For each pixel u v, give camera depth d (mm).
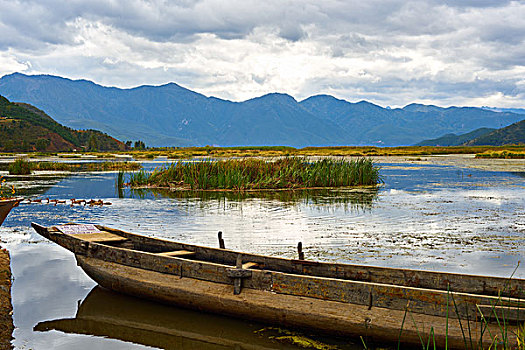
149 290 8500
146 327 7637
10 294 9023
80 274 10422
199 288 8008
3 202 12539
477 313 6230
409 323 6449
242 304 7570
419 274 7488
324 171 29391
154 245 10195
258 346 6918
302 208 19703
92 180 35312
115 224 16109
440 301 6422
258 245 12719
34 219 17188
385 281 7703
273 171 29797
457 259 11000
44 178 37031
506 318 6031
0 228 15406
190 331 7473
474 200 21547
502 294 6992
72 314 8148
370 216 17406
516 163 53156
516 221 16031
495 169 43219
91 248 9453
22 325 7676
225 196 24531
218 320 7867
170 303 8398
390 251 11859
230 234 14281
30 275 10258
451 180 32250
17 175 39969
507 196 22922
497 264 10562
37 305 8531
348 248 12219
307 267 8273
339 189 27219
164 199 23438
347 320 6797
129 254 8969
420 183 30250
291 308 7184
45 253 12078
